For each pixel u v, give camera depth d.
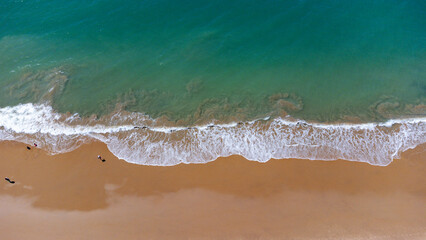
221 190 17.44
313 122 20.70
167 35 27.94
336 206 16.69
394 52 25.03
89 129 20.80
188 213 16.59
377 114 20.92
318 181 17.64
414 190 17.16
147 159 18.94
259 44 26.75
